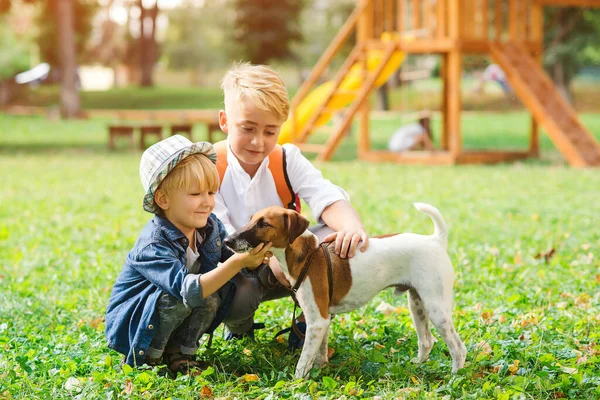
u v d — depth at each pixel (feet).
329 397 11.78
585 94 135.03
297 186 14.87
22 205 34.99
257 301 14.10
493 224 28.30
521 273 20.39
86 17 170.30
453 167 51.03
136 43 219.00
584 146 51.70
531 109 52.95
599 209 31.65
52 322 16.49
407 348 14.43
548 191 37.78
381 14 57.67
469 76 139.33
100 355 14.10
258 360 13.83
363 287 12.92
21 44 172.04
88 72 261.24
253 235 12.17
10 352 14.26
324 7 188.24
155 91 161.68
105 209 33.81
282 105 13.69
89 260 23.04
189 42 261.65
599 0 58.08
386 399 11.67
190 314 13.23
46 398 11.91
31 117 109.50
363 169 49.75
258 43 145.89
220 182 14.70
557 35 112.57
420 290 12.80
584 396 11.80
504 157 55.42
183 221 13.12
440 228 13.08
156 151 12.98
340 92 56.85
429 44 54.34
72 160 58.49
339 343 14.62
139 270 13.00
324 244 13.10
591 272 20.38
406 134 60.34
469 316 16.34
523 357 13.41
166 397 11.89
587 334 14.97
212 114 95.09
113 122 99.60
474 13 54.75
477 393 11.85
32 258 23.63
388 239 13.10
